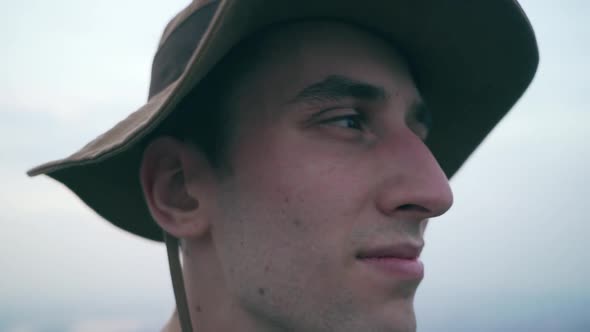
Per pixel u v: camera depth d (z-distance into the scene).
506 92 0.58
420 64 0.56
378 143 0.49
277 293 0.47
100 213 0.61
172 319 0.54
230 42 0.47
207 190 0.50
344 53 0.50
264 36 0.50
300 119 0.48
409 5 0.50
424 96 0.59
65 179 0.57
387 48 0.52
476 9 0.51
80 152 0.50
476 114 0.61
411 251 0.47
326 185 0.47
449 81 0.58
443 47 0.54
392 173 0.47
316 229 0.46
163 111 0.44
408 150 0.48
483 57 0.55
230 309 0.49
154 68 0.55
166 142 0.51
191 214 0.50
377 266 0.46
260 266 0.47
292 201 0.47
